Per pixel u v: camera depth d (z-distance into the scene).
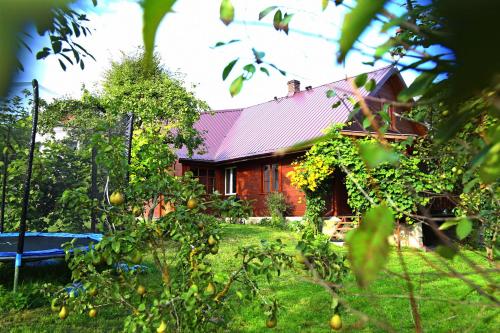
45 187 7.53
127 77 15.02
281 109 19.42
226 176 18.80
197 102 14.76
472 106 0.59
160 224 3.14
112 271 3.10
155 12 0.33
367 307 4.76
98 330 4.29
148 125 13.64
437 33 0.45
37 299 5.09
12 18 0.29
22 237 5.41
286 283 6.04
